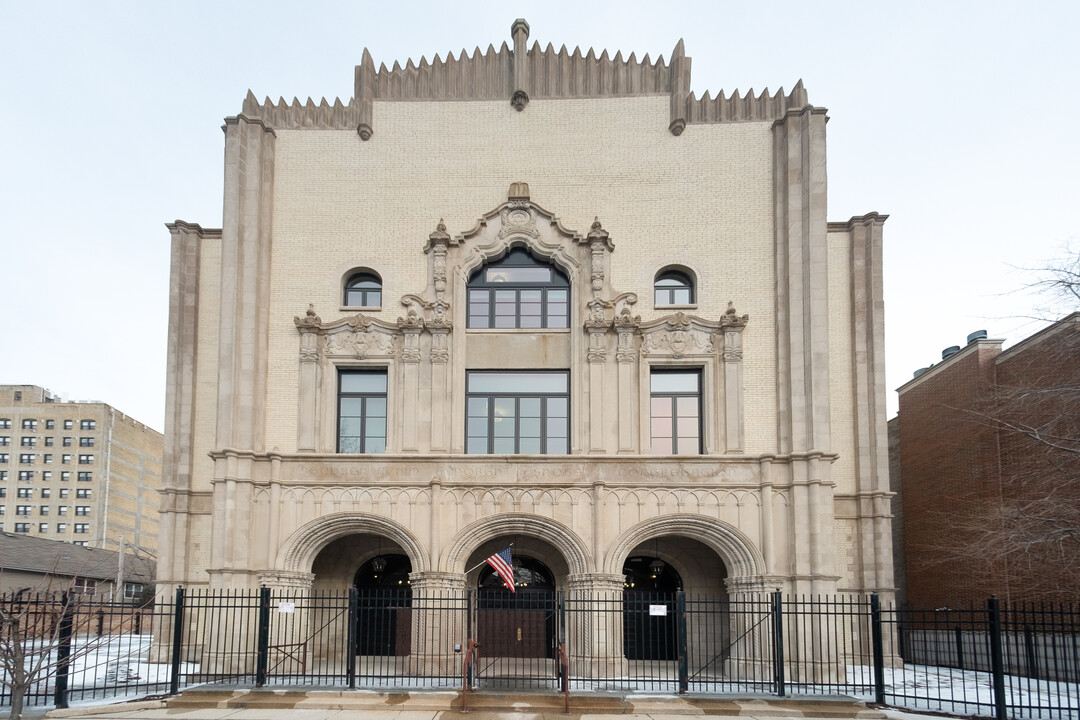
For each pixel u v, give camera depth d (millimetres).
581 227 24453
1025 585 23672
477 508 22109
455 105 25250
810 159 23312
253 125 24281
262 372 23531
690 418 23609
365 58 25312
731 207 24359
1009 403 21859
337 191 24875
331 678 19188
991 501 24656
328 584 24406
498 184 24844
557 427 23594
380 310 24172
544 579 24656
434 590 21516
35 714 15172
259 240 23984
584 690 17328
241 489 22203
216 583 21609
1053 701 17188
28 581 46250
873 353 24203
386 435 23594
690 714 15836
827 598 19828
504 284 24469
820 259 22844
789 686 18891
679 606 17422
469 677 16562
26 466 113750
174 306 25016
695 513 21938
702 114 24906
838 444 24094
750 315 23766
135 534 122000
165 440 24344
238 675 19406
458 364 23531
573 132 24984
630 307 23875
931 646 27875
